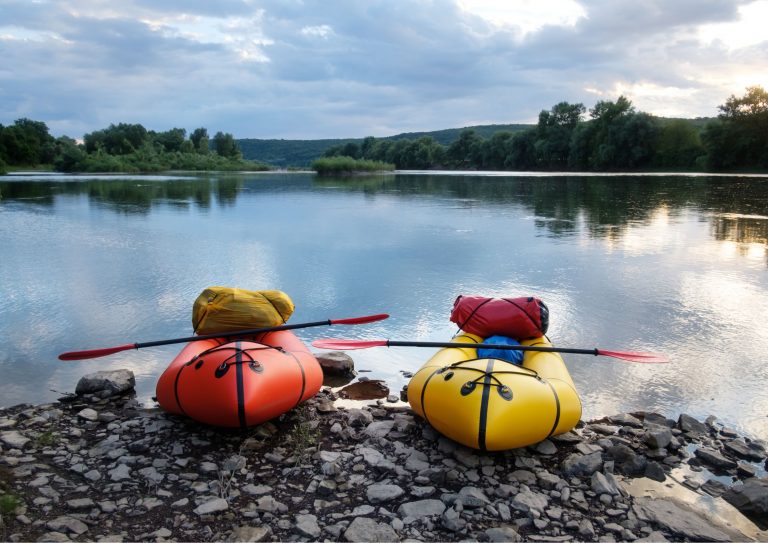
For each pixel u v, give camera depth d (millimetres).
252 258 10641
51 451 3943
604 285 8523
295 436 4223
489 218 16906
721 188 28984
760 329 6570
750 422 4520
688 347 6059
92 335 6504
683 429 4371
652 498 3482
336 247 11820
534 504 3346
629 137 58219
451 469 3736
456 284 8625
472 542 3025
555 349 4738
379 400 4988
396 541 3012
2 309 7422
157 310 7379
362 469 3740
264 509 3281
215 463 3809
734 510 3406
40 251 11297
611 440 4152
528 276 9141
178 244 12156
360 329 6680
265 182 39500
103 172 60781
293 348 4918
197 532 3072
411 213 18359
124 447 4008
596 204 21000
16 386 5207
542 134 71938
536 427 3836
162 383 4441
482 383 3891
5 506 3215
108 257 10711
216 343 5145
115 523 3143
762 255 10703
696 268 9648
